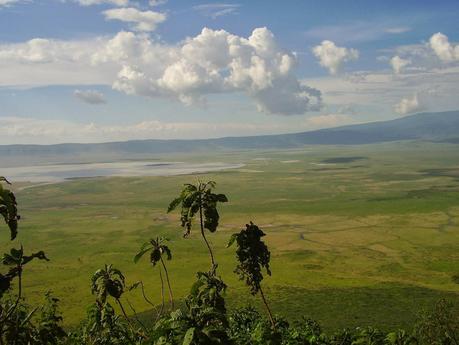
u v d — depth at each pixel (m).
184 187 38.47
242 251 38.81
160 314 39.53
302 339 36.88
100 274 34.44
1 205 19.95
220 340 18.73
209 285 30.55
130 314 86.56
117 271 34.53
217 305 29.83
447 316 58.16
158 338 19.22
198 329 18.50
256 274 39.00
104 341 34.25
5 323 22.08
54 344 27.52
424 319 58.66
